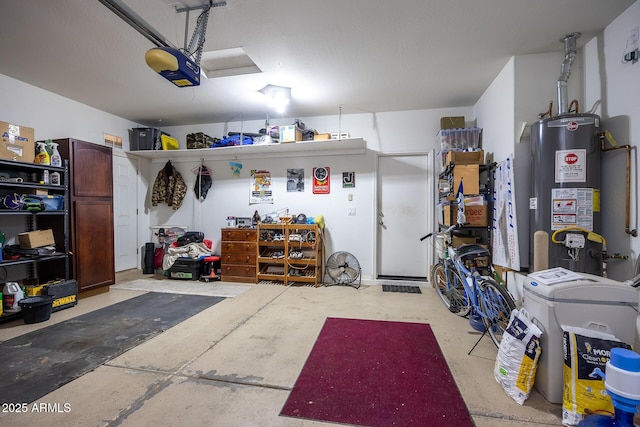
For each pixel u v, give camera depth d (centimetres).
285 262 419
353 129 446
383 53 275
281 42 256
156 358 212
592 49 244
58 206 327
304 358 213
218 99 387
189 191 507
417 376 190
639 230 202
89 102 399
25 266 337
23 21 224
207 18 220
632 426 115
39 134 351
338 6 210
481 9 212
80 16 219
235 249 435
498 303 235
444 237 350
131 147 480
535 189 241
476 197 317
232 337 247
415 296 367
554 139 230
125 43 256
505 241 283
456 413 155
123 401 164
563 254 225
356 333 257
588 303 156
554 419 149
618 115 219
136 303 336
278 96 374
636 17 203
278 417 152
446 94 371
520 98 275
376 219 438
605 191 229
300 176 464
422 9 213
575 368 146
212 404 162
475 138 369
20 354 216
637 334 185
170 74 208
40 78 325
